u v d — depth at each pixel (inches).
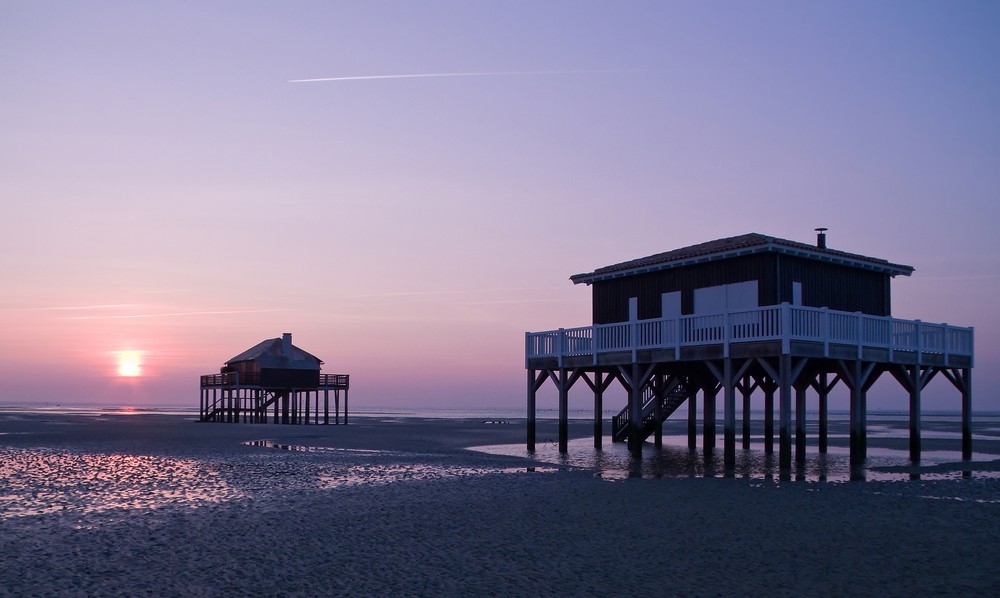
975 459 1222.9
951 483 869.2
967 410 1263.5
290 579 449.4
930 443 1675.7
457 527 599.2
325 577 453.7
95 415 4136.3
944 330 1222.3
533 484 848.3
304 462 1133.1
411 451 1371.8
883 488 815.7
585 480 885.8
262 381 2642.7
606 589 429.1
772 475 957.2
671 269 1236.5
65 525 611.5
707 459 1185.4
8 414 4227.4
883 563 485.4
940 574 460.1
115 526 606.9
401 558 498.9
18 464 1080.2
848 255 1195.3
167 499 749.9
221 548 527.8
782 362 974.4
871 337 1096.2
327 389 2746.1
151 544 540.1
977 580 447.8
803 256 1144.8
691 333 1097.4
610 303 1336.1
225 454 1268.5
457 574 460.1
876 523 610.5
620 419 1529.3
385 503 716.0
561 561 490.9
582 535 568.1
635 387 1165.1
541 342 1341.0
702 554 509.0
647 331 1154.0
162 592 423.2
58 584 438.3
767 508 680.4
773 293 1104.2
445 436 1916.8
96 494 784.3
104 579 449.4
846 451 1396.4
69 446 1429.6
